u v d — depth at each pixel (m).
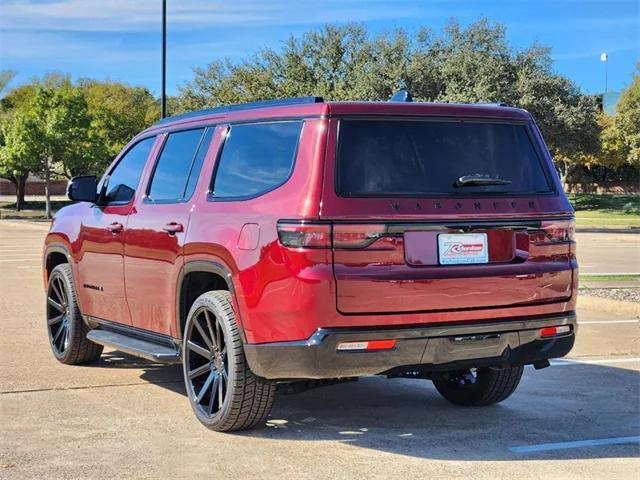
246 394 4.96
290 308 4.56
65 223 7.28
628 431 5.37
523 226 5.02
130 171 6.56
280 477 4.38
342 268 4.52
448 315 4.72
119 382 6.61
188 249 5.37
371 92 34.09
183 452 4.80
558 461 4.71
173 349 5.76
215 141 5.57
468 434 5.26
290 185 4.74
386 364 4.61
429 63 34.91
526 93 37.28
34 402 5.96
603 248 22.34
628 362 7.67
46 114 44.81
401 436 5.20
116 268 6.33
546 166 5.31
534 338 5.02
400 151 4.85
